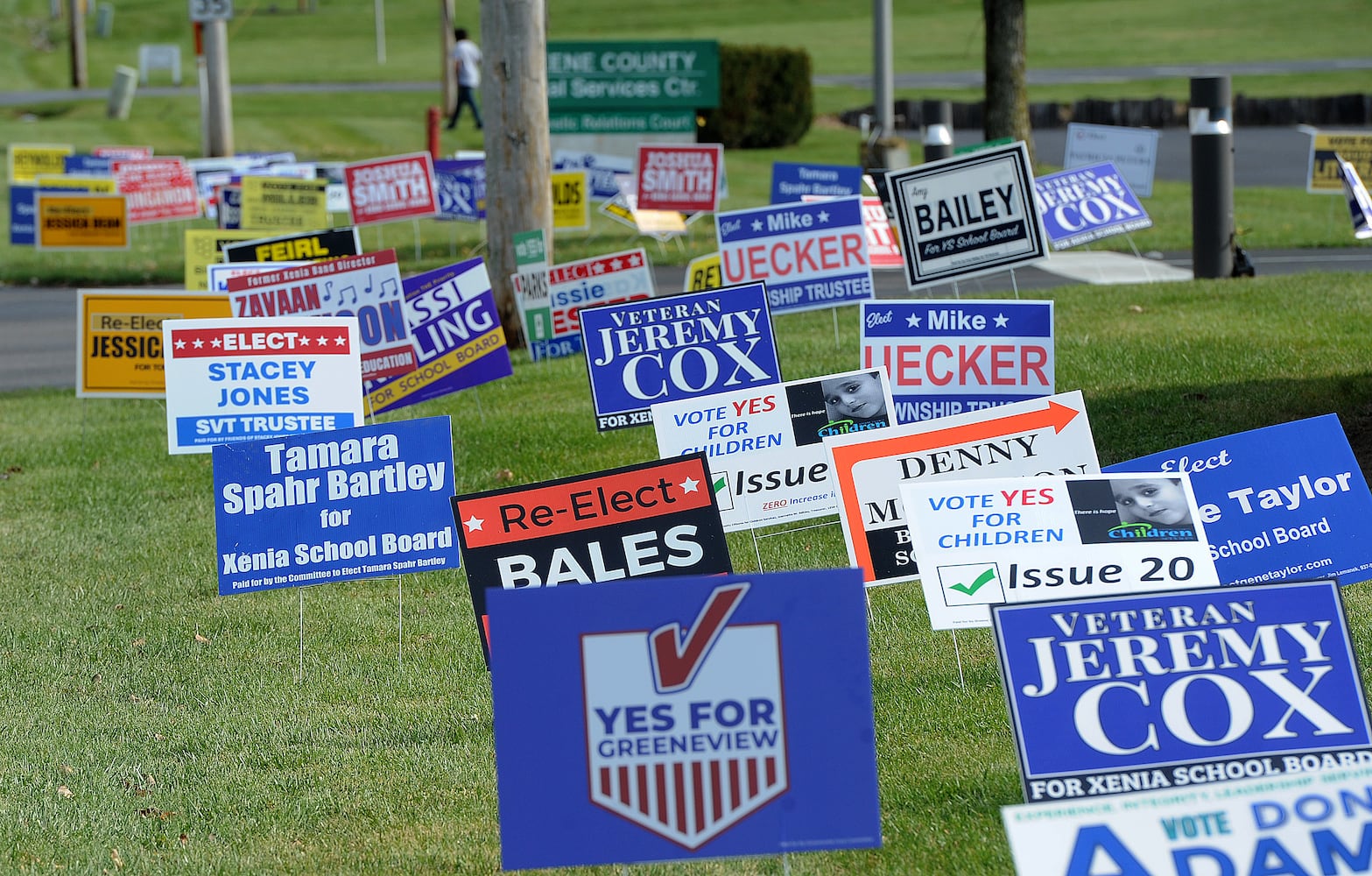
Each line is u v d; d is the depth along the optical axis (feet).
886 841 44.57
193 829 47.75
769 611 37.04
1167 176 274.16
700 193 191.21
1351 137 177.78
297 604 73.15
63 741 55.93
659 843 36.83
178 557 81.66
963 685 55.93
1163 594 40.24
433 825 47.29
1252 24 587.68
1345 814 33.27
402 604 72.54
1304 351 102.32
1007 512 51.67
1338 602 40.34
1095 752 39.32
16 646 67.77
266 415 80.84
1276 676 39.88
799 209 109.29
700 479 52.65
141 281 203.31
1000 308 79.15
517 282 122.62
